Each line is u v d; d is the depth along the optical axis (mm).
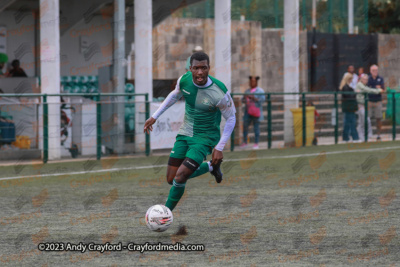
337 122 56750
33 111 44094
